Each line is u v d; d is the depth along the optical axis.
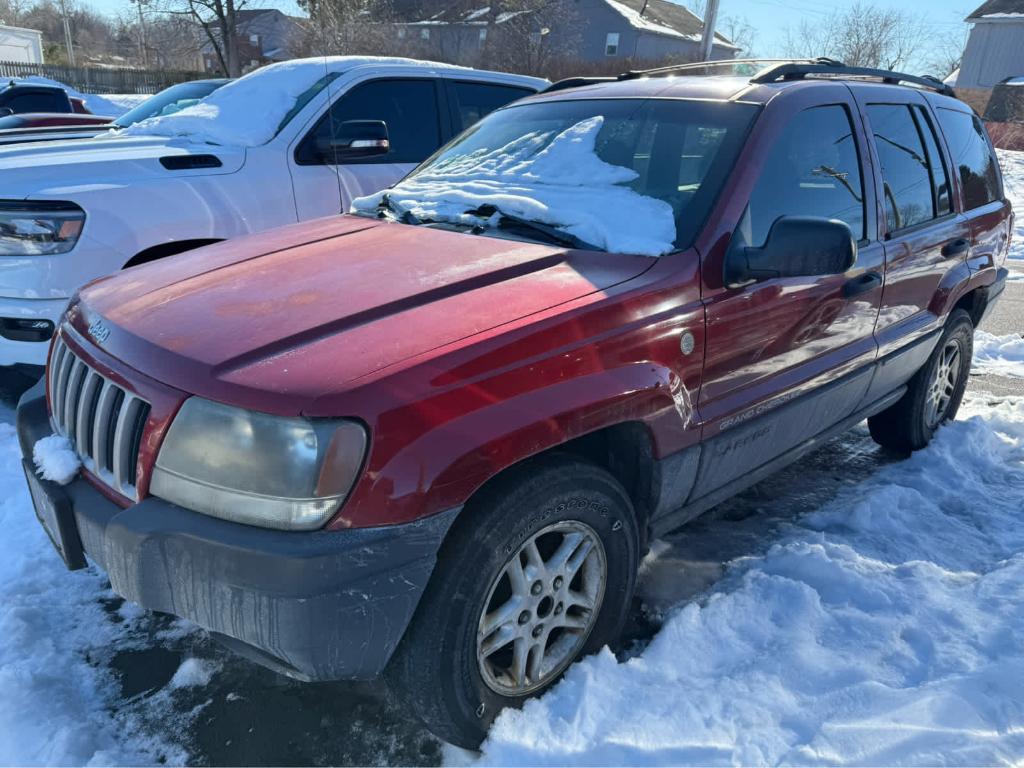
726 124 2.96
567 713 2.31
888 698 2.37
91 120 8.59
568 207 2.83
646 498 2.62
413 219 3.13
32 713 2.35
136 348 2.15
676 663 2.55
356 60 5.59
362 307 2.21
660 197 2.84
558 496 2.21
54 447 2.32
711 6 23.22
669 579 3.14
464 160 3.52
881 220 3.52
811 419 3.29
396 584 1.92
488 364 2.05
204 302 2.34
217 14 29.16
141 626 2.82
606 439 2.56
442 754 2.29
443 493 1.94
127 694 2.50
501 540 2.10
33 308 4.08
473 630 2.11
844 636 2.71
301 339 2.06
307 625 1.85
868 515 3.60
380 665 1.99
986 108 31.55
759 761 2.16
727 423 2.78
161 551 1.92
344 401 1.85
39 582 3.01
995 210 4.62
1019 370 5.93
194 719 2.41
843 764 2.14
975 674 2.45
